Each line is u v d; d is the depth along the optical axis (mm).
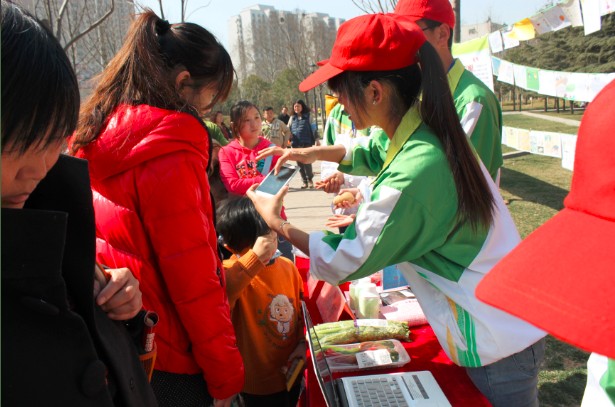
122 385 966
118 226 1457
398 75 1444
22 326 786
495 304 721
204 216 1506
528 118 19812
